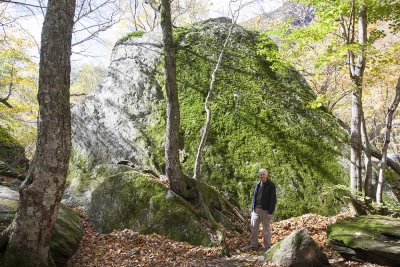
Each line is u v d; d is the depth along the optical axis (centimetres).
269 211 838
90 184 1137
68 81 605
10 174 1124
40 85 587
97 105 1548
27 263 571
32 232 575
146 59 1591
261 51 1171
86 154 1436
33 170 584
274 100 1421
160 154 1316
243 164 1266
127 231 881
